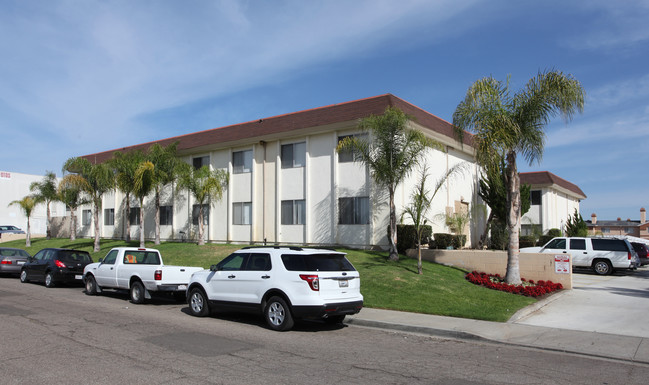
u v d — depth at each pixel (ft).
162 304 46.75
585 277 69.41
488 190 87.20
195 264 70.54
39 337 29.48
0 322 34.68
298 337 31.32
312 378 21.38
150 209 108.47
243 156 90.94
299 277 32.45
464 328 33.55
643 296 49.32
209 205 94.58
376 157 65.41
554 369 23.98
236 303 36.22
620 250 72.90
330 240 76.95
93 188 93.91
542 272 55.88
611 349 28.27
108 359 24.18
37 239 133.39
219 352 26.13
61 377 20.97
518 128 48.19
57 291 56.24
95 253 92.89
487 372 23.08
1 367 22.54
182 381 20.54
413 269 55.93
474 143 50.47
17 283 65.05
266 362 24.14
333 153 77.77
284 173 83.97
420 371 23.00
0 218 175.73
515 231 51.98
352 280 34.22
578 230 118.32
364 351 27.37
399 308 41.01
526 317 38.32
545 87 48.19
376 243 72.38
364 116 70.13
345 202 76.18
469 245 94.02
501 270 59.82
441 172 84.99
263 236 85.87
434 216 76.28
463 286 49.67
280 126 81.66
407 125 65.51
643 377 22.77
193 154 99.35
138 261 50.21
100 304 45.55
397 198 71.92
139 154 90.84
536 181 123.24
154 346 27.32
